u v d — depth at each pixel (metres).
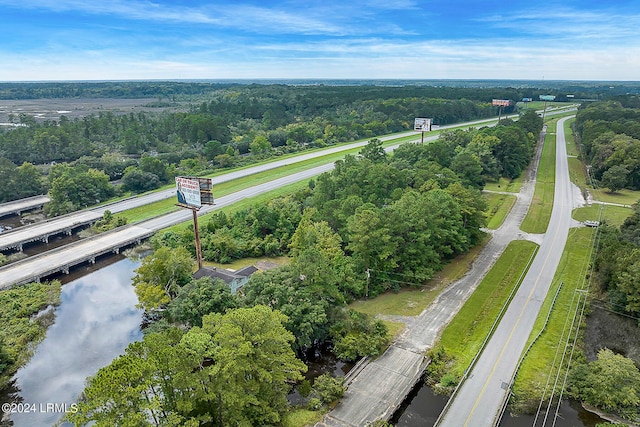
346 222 71.38
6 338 52.16
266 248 76.62
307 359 49.47
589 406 41.56
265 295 49.78
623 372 41.41
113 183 121.75
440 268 66.94
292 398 42.97
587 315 56.12
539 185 116.12
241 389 34.25
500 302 58.94
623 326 53.66
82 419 27.06
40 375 47.72
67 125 161.00
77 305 62.94
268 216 82.12
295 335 48.09
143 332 55.62
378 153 110.12
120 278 72.00
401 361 47.28
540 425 39.12
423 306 58.59
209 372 32.75
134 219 95.62
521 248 76.12
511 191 111.25
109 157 135.25
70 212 100.25
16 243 80.94
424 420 40.06
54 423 40.84
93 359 50.50
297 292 49.91
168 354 31.94
